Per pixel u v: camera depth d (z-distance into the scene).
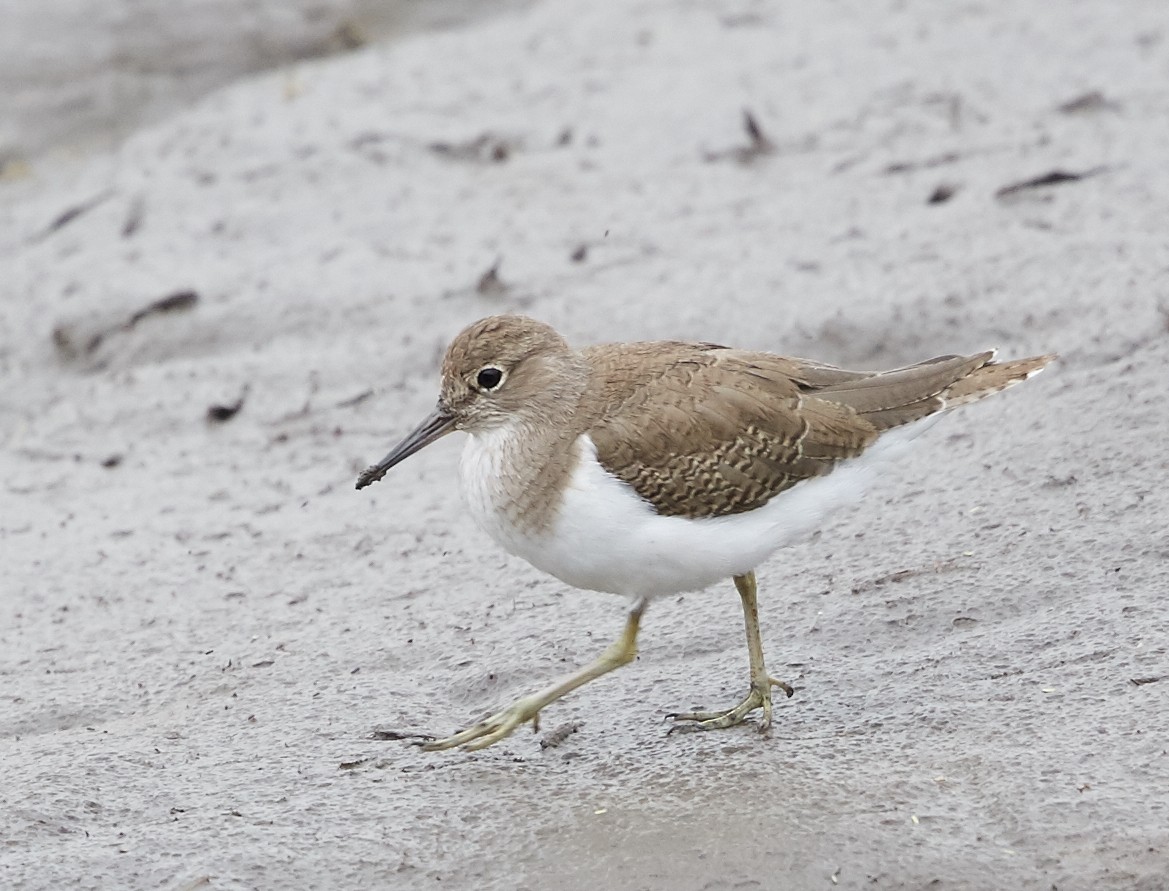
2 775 9.83
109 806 9.44
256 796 9.42
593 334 15.68
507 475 9.81
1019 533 11.29
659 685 10.38
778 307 15.53
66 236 19.66
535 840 8.73
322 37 24.94
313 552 12.93
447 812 9.09
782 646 10.62
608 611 11.44
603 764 9.47
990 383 10.27
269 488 14.15
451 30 24.97
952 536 11.48
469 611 11.70
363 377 15.81
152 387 16.14
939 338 14.70
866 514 12.10
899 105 19.48
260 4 25.94
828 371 10.18
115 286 18.05
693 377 9.87
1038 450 12.32
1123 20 21.03
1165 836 8.09
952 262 15.62
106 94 23.59
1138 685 9.27
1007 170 17.28
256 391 15.81
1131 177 16.61
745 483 9.64
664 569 9.63
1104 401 12.71
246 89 23.12
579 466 9.59
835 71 20.80
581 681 9.69
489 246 17.78
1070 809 8.36
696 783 9.07
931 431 13.08
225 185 20.14
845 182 17.84
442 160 19.97
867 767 8.97
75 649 11.80
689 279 16.36
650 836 8.62
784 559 11.73
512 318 10.09
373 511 13.51
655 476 9.52
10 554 13.36
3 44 24.88
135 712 10.85
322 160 20.31
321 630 11.70
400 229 18.48
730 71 21.31
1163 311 13.79
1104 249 15.21
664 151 19.41
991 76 19.92
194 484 14.38
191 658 11.51
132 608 12.34
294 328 16.84
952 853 8.21
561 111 20.91
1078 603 10.30
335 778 9.58
